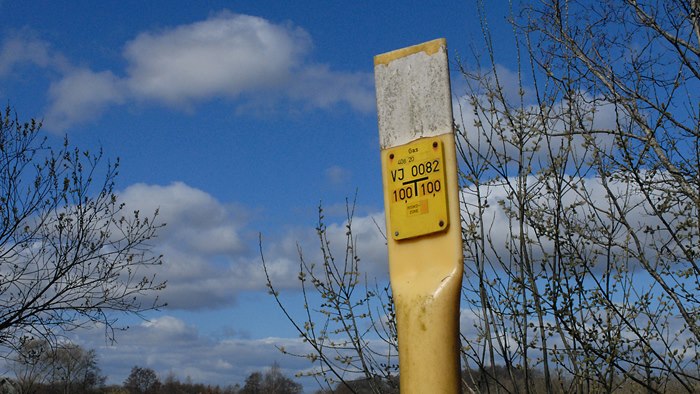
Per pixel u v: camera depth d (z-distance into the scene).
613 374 4.39
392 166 2.21
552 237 4.57
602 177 4.50
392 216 2.17
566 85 4.91
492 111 4.90
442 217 2.08
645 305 4.57
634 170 4.45
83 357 18.95
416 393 1.98
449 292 2.01
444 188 2.10
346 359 4.77
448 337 1.99
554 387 4.82
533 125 4.86
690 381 4.67
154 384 53.56
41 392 15.29
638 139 5.11
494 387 4.78
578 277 4.54
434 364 1.97
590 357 4.26
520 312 4.47
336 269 4.95
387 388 4.73
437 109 2.17
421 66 2.23
